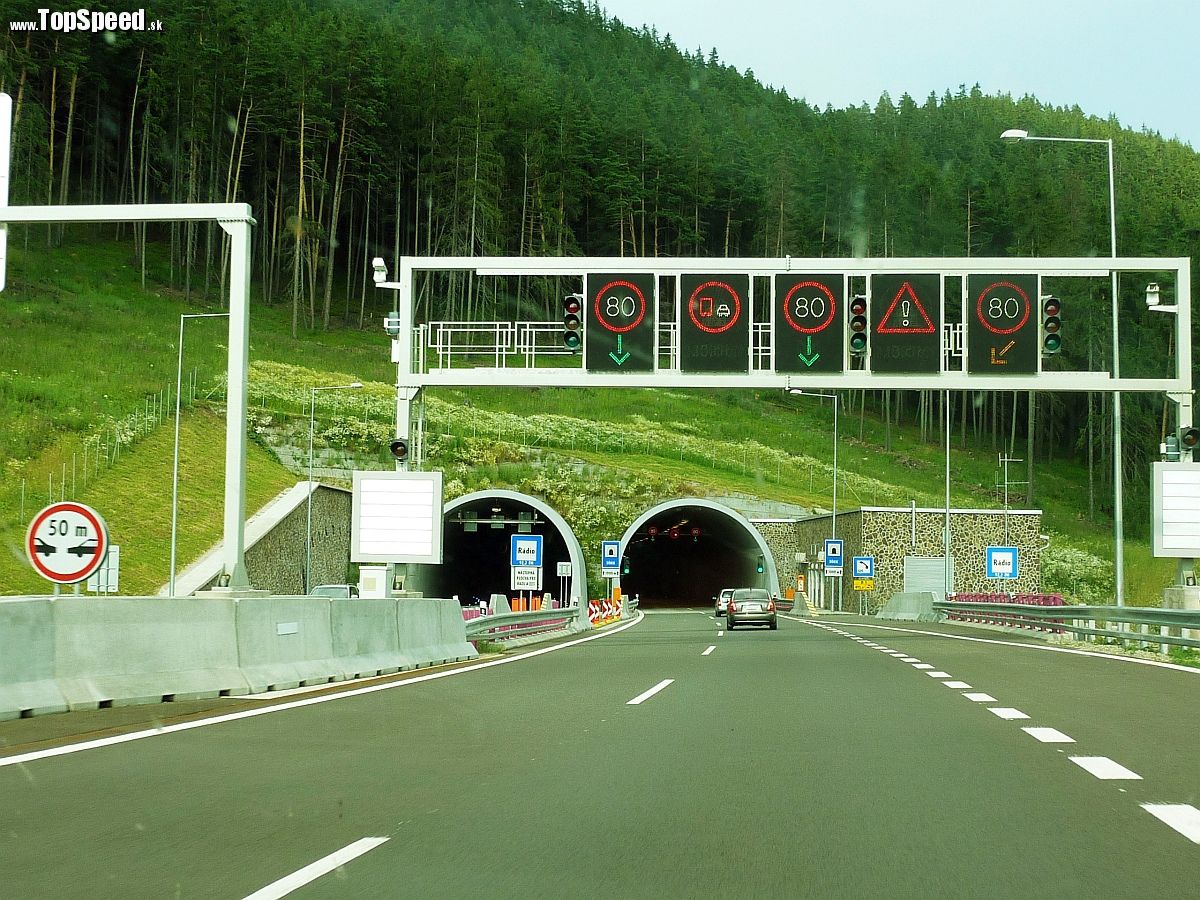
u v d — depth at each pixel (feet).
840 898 36.17
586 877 38.63
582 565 378.32
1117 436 212.84
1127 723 77.87
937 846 42.98
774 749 66.80
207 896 36.19
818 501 615.16
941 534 444.14
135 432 397.39
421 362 181.47
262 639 99.76
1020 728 75.56
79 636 79.61
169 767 59.41
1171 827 45.98
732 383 179.73
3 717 71.31
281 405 511.81
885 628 280.92
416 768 59.93
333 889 37.04
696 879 38.40
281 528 336.70
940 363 179.52
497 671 127.44
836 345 180.04
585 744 68.74
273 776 57.26
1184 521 179.22
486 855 41.60
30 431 363.76
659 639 220.43
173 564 261.03
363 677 116.98
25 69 622.95
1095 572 521.24
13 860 40.65
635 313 180.04
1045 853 41.83
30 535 79.92
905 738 71.20
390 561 176.24
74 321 560.61
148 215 114.21
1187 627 140.87
